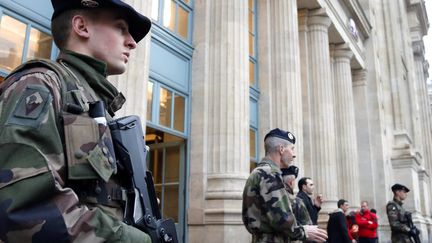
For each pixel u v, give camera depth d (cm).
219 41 827
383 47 2461
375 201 1894
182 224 752
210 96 806
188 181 770
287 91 1039
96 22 153
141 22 167
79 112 123
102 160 119
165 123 738
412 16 3606
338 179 1570
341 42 1667
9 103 110
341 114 1623
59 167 109
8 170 98
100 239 106
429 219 2456
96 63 147
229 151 766
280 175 363
